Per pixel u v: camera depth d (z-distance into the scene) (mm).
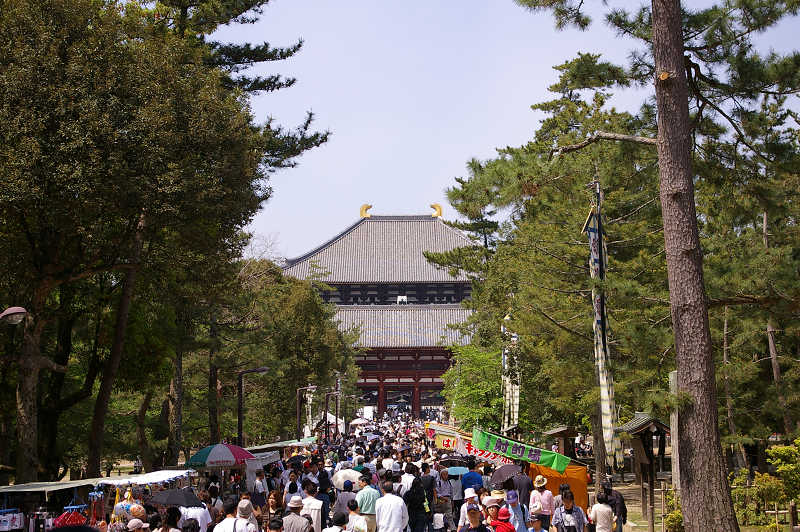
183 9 35312
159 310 35625
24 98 22859
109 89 24375
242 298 46594
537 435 41656
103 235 26016
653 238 27688
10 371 31141
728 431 31969
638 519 26219
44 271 25859
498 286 37656
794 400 29109
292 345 61719
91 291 32625
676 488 21156
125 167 23609
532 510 17953
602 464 30656
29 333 25875
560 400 32219
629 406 33594
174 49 27859
